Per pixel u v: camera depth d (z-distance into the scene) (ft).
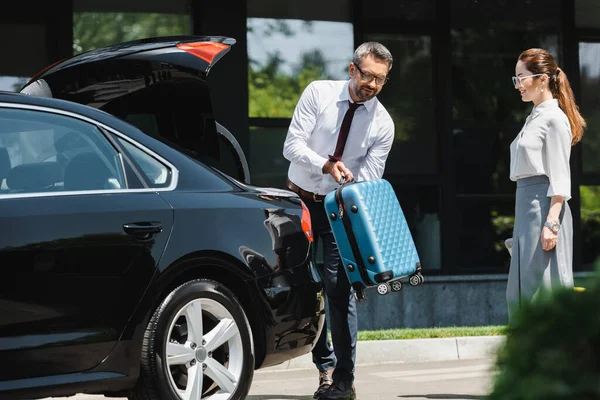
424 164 73.10
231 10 66.59
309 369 47.98
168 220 27.86
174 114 36.58
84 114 27.94
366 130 34.27
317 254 67.41
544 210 32.48
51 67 36.09
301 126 34.09
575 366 8.95
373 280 31.50
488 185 74.49
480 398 9.71
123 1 65.26
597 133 76.18
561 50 75.61
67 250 25.53
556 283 9.50
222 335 28.76
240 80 66.80
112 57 35.04
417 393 38.58
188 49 35.73
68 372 25.49
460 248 73.92
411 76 72.79
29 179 25.99
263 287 29.78
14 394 24.26
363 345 50.31
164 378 27.27
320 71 69.87
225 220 29.35
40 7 63.00
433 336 54.29
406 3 72.54
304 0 69.51
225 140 42.42
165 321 27.40
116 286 26.43
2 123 26.22
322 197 34.30
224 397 28.84
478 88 74.28
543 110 32.71
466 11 73.92
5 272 24.40
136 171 28.19
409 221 72.69
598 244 76.02
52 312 25.13
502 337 9.48
